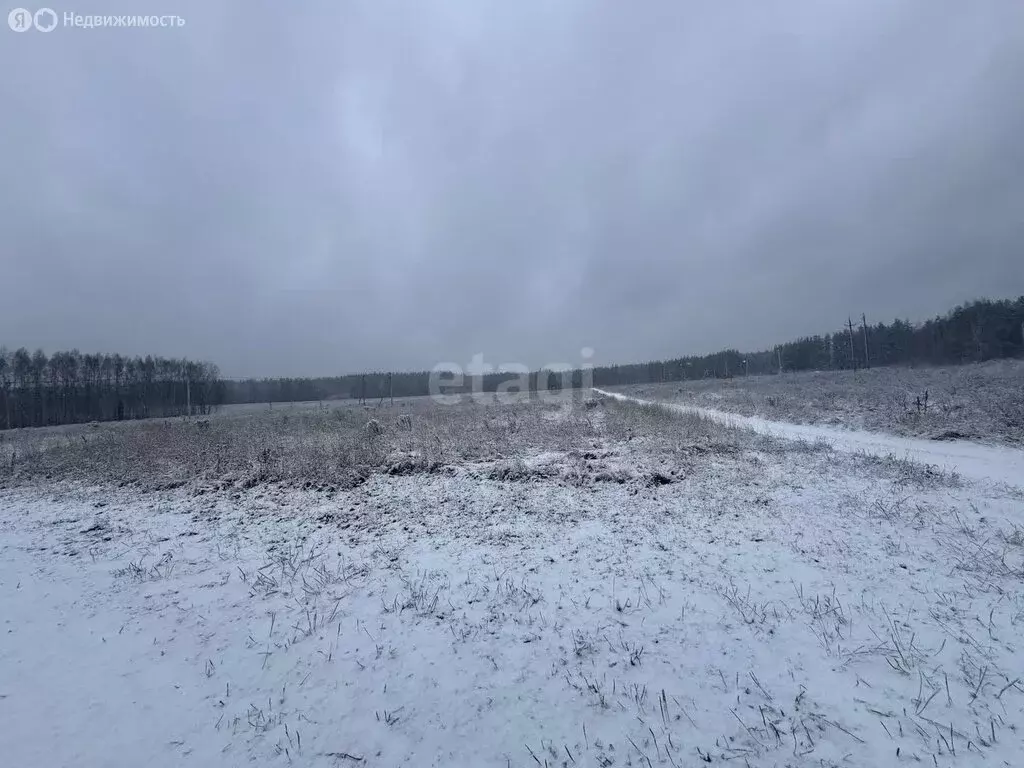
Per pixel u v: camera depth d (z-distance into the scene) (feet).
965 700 11.85
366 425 58.75
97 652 15.96
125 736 12.15
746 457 39.34
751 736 11.15
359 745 11.57
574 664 14.17
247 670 14.75
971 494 27.53
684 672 13.53
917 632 14.75
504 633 16.01
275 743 11.75
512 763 10.78
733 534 23.48
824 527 23.79
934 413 50.42
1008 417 45.11
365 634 16.40
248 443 50.90
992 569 18.40
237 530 28.02
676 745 11.03
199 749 11.65
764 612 16.30
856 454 38.50
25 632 17.30
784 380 126.41
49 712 13.08
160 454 48.78
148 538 27.32
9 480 44.39
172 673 14.74
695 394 106.32
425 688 13.51
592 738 11.38
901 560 19.72
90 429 89.86
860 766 10.15
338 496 33.32
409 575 20.80
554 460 39.24
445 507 29.86
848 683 12.73
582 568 20.58
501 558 22.06
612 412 67.67
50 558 24.70
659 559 21.06
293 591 19.92
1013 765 9.87
